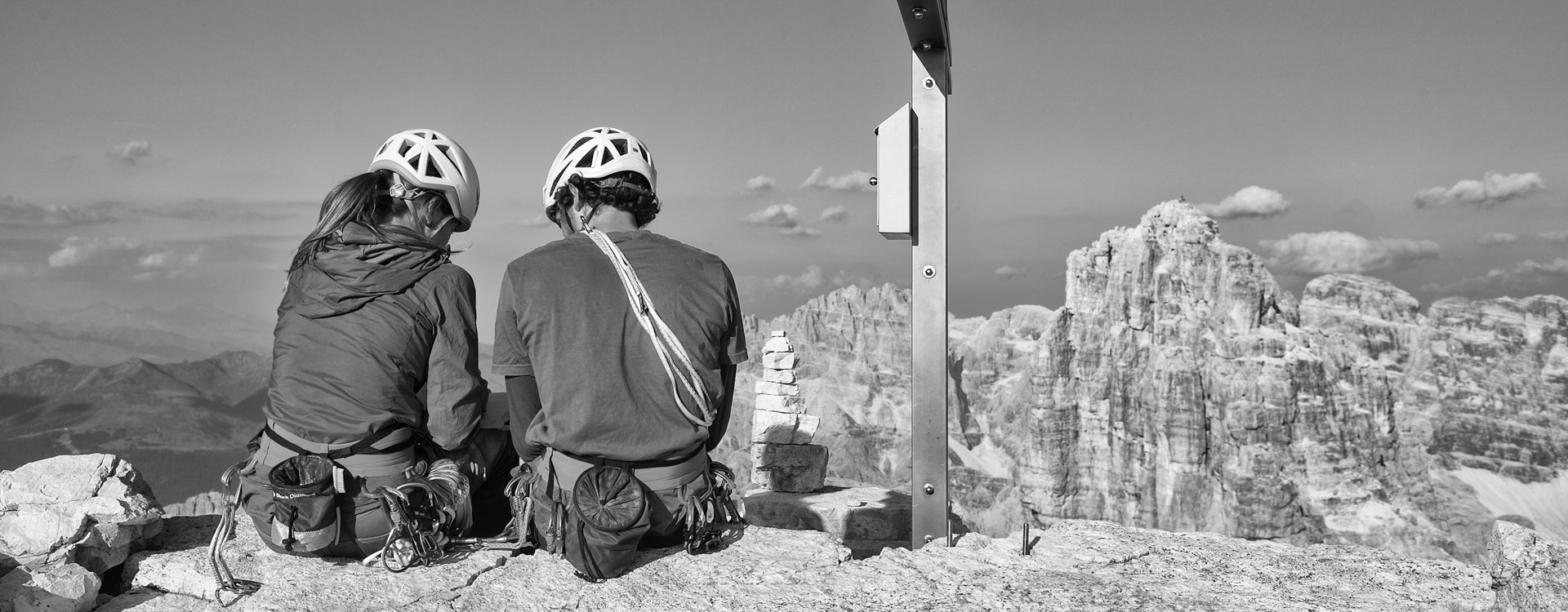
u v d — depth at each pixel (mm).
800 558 4996
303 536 4719
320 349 4797
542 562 4844
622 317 4645
